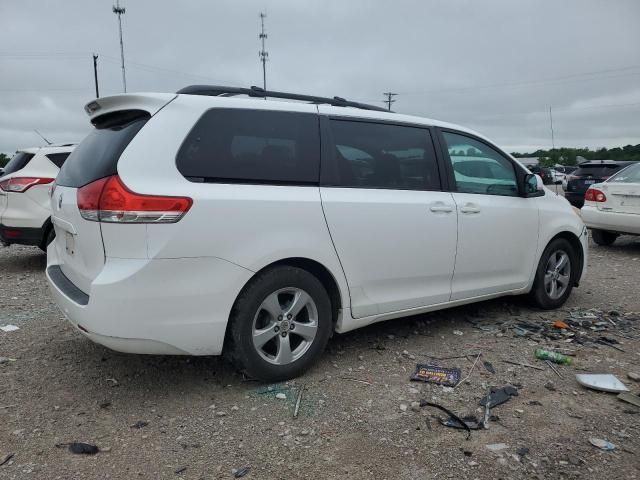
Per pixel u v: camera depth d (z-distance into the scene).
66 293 3.42
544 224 5.28
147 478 2.66
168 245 3.09
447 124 4.71
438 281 4.45
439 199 4.39
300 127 3.77
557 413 3.33
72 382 3.70
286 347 3.65
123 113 3.55
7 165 7.89
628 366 4.07
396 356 4.20
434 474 2.71
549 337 4.68
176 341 3.20
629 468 2.77
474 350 4.36
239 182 3.41
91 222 3.16
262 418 3.22
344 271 3.84
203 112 3.39
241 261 3.33
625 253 9.33
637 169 9.52
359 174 3.99
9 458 2.79
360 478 2.67
